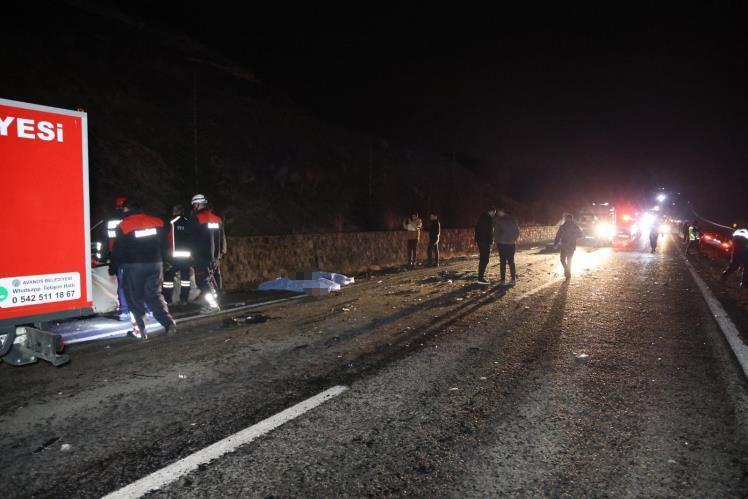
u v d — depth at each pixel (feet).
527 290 35.42
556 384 15.25
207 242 26.50
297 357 18.34
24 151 13.57
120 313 25.55
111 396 14.24
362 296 33.06
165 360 17.92
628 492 9.21
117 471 9.93
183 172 56.85
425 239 65.21
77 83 58.54
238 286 37.65
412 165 114.73
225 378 15.89
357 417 12.69
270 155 75.97
